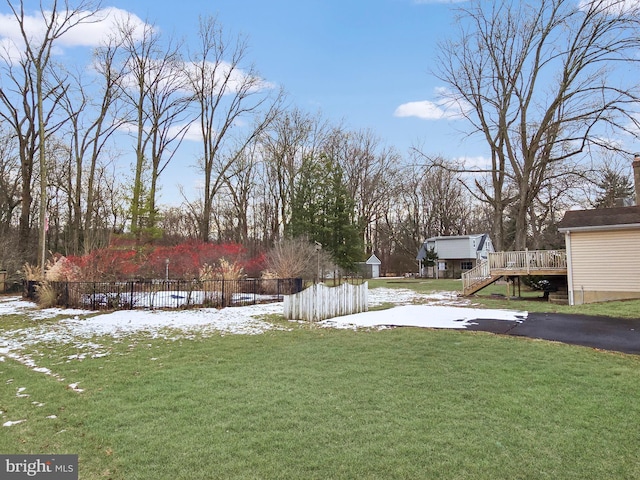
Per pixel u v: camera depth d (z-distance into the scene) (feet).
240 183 112.37
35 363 21.70
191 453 10.93
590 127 61.77
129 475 9.89
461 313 37.86
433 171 152.35
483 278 58.70
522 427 12.37
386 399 14.90
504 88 73.05
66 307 44.75
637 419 12.92
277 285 56.54
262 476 9.70
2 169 91.40
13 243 78.13
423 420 12.91
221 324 34.17
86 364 21.13
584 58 62.13
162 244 100.48
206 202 90.22
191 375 18.62
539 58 68.18
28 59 67.10
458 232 176.86
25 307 46.78
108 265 49.19
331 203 95.14
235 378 17.98
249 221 130.21
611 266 46.57
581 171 67.46
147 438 11.90
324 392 15.79
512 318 33.94
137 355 23.06
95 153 82.33
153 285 50.70
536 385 16.33
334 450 10.95
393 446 11.15
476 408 13.93
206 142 90.53
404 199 175.32
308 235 89.86
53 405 14.89
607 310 36.42
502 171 74.49
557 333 27.07
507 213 128.98
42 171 63.57
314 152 115.55
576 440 11.50
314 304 35.50
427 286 91.97
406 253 177.68
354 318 36.24
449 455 10.63
